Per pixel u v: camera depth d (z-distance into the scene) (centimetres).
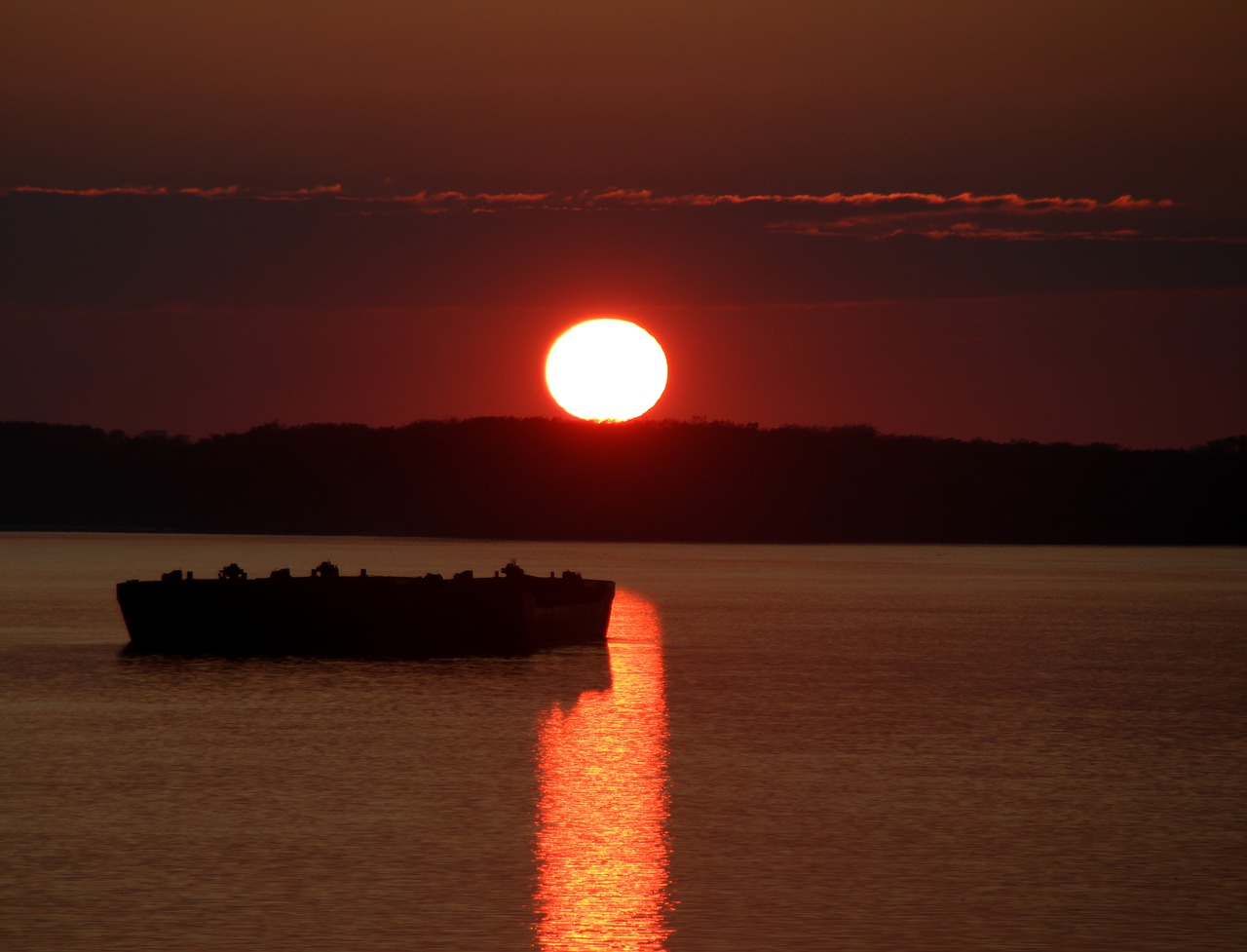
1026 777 15275
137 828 12531
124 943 9481
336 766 15575
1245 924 10075
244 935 9644
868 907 10406
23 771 15212
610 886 10888
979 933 9862
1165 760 16362
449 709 19850
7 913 10081
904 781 14988
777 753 16725
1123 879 11156
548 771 15425
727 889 10825
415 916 10088
